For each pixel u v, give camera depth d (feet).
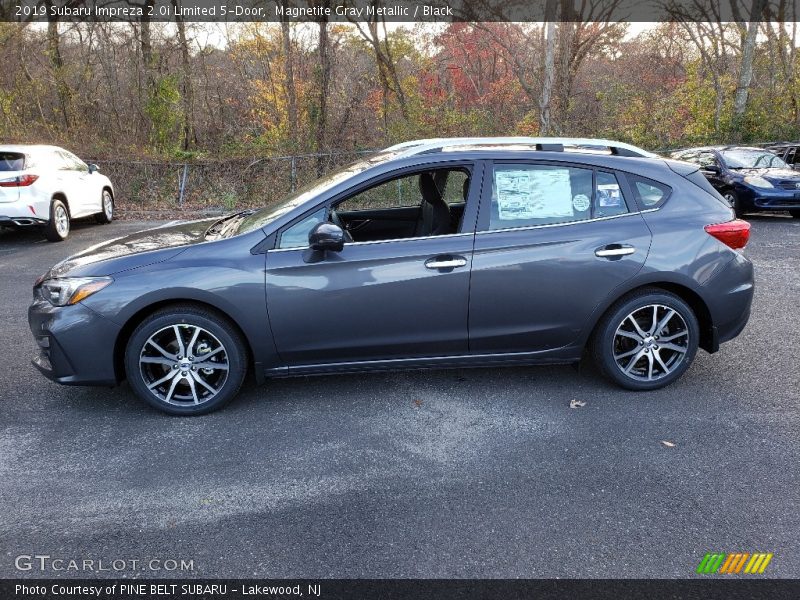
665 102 82.23
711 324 13.25
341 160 54.44
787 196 38.37
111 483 10.23
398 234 15.64
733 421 12.10
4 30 64.28
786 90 73.61
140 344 12.18
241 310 12.06
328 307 12.26
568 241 12.57
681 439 11.43
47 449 11.39
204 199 52.37
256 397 13.58
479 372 14.80
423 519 9.16
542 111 63.36
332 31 68.69
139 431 12.07
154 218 47.26
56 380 12.41
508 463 10.69
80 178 38.04
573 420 12.26
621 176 13.04
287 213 12.47
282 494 9.87
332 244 11.66
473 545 8.56
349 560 8.30
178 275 11.98
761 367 14.84
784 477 10.11
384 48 72.59
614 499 9.57
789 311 19.36
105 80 72.59
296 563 8.26
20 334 18.02
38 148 34.76
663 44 99.86
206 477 10.39
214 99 84.48
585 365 15.08
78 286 12.03
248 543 8.69
